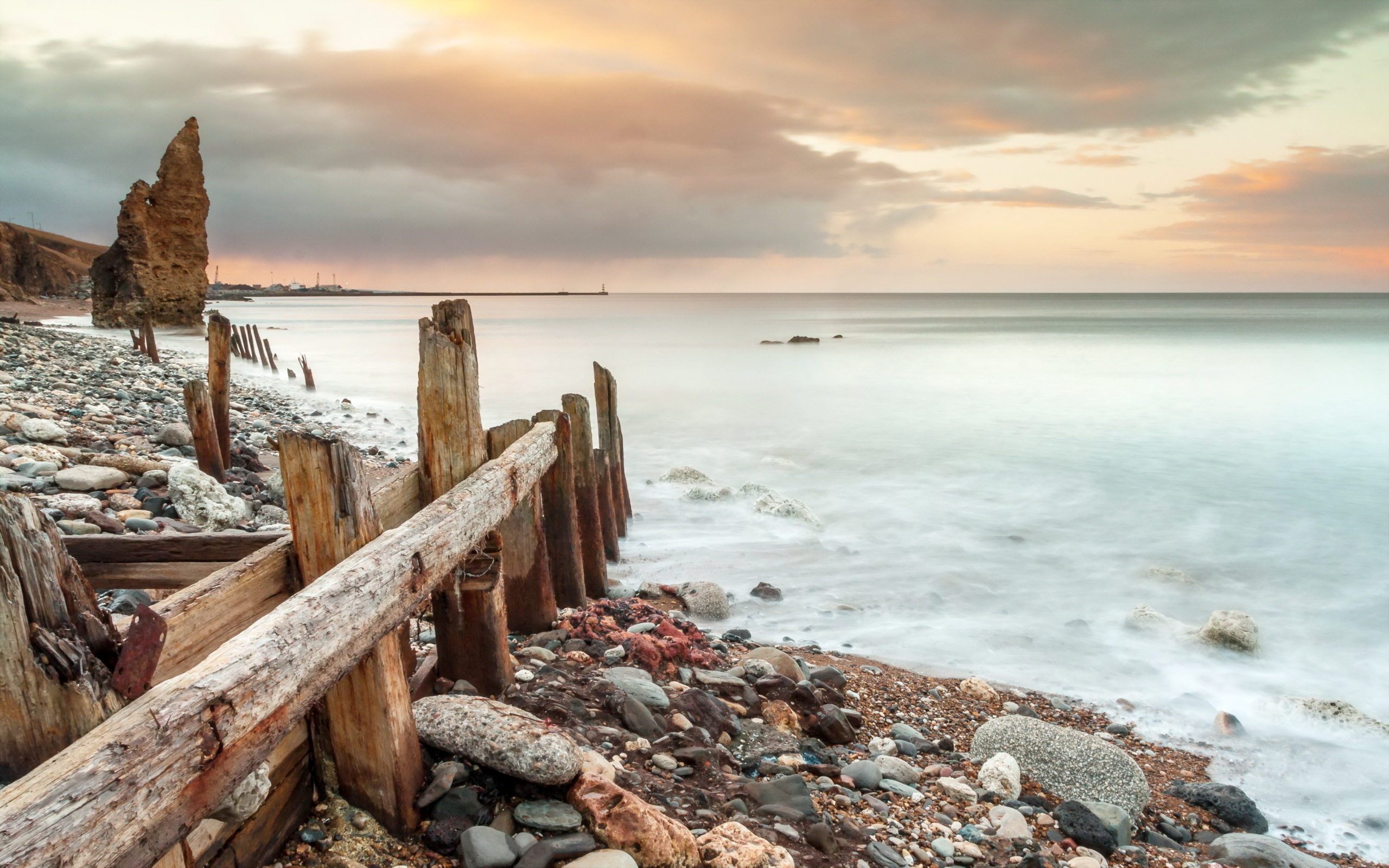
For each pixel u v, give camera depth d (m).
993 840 4.54
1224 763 6.48
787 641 8.32
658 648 6.21
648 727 4.85
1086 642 8.75
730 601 9.45
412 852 3.23
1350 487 15.84
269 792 2.85
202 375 27.08
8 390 14.42
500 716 3.69
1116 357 43.78
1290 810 5.88
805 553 11.34
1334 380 32.22
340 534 3.11
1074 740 5.70
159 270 48.03
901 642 8.54
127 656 1.94
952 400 27.28
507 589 6.29
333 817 3.28
